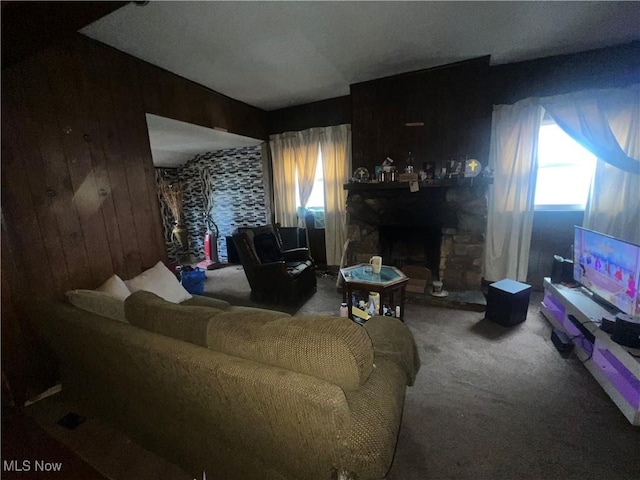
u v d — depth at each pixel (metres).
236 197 5.01
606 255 1.97
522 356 2.10
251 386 0.89
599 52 2.66
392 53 2.68
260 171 4.71
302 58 2.70
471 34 2.38
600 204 2.82
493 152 3.14
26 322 1.85
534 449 1.38
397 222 3.42
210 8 1.90
